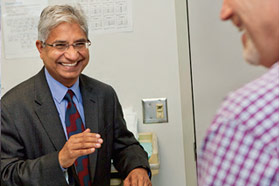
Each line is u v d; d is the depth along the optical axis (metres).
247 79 1.55
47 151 1.19
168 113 1.68
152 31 1.65
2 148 1.17
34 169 1.10
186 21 1.59
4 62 1.71
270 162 0.49
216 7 1.55
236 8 0.59
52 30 1.15
